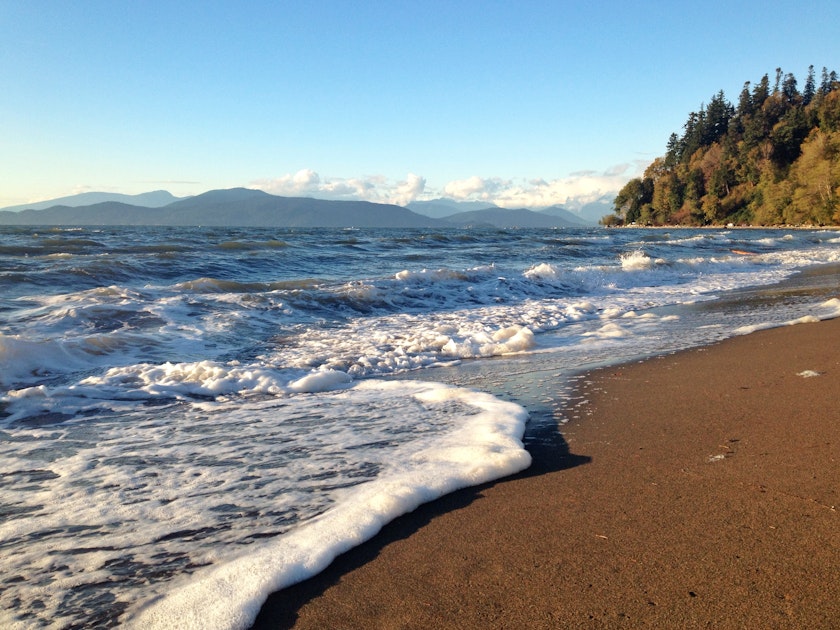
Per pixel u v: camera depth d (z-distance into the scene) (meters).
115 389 5.03
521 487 3.00
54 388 4.95
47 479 3.15
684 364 5.82
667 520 2.54
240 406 4.64
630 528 2.49
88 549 2.39
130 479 3.14
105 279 11.23
